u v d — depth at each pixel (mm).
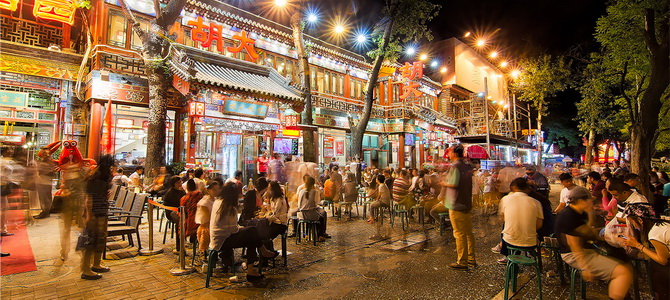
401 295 4781
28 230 7980
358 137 16672
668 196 7898
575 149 45219
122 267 5766
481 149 17031
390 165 23234
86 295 4594
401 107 22984
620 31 10398
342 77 22094
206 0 15062
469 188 6113
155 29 11555
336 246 7500
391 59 16719
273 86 14578
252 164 15180
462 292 4910
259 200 6652
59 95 12859
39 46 12828
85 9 13031
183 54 11531
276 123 15000
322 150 19609
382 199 9492
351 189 10859
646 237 4363
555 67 28312
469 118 31391
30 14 13031
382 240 8102
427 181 11445
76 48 14289
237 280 5234
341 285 5145
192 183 6141
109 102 11594
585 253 4078
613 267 3883
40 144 12578
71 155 9305
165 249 6934
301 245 7578
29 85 12250
